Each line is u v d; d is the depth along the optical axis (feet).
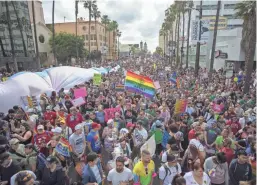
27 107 35.94
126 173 15.65
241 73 84.28
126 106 31.91
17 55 119.34
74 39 168.35
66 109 35.94
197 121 25.95
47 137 20.79
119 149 20.21
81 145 21.75
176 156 16.62
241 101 41.81
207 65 137.59
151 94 41.27
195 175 15.14
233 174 16.85
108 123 24.38
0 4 109.19
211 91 53.16
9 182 15.10
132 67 139.54
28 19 129.90
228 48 113.29
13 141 17.85
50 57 165.58
